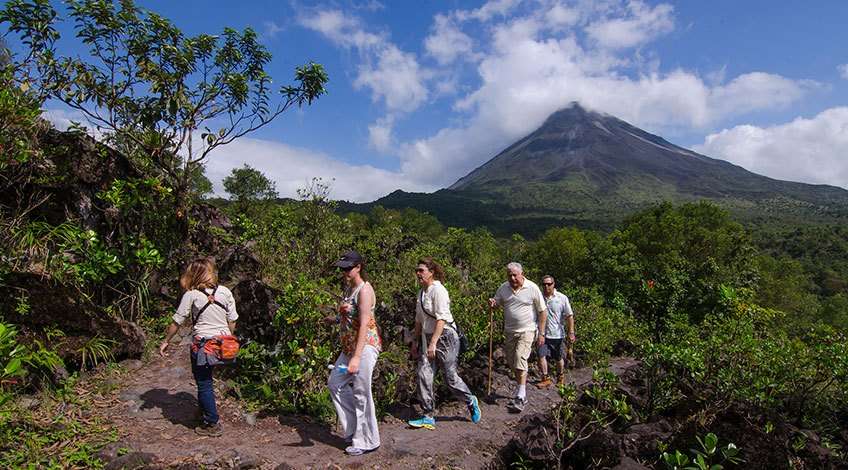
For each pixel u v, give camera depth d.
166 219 6.70
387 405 5.45
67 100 6.31
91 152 6.02
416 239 13.02
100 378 4.79
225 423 4.44
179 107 6.84
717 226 44.56
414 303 7.95
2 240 5.04
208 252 7.56
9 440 3.54
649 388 6.05
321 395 5.02
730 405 5.06
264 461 3.84
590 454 4.32
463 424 5.37
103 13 6.29
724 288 9.34
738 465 4.04
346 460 4.09
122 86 6.78
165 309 6.38
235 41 7.47
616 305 15.89
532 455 4.33
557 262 45.00
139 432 4.01
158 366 5.30
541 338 6.40
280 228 9.37
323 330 5.69
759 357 6.52
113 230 6.10
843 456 5.22
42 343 4.59
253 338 5.72
